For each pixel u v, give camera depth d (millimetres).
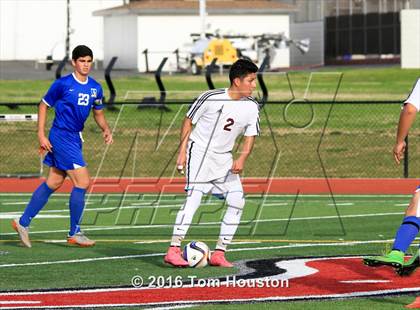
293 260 30047
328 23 169875
